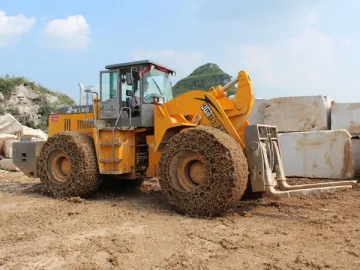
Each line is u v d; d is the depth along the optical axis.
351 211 5.61
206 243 4.13
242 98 6.23
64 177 7.27
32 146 7.97
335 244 4.04
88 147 7.03
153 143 6.89
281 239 4.25
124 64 7.18
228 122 6.03
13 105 26.42
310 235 4.39
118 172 6.83
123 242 4.16
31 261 3.63
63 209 6.02
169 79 7.95
